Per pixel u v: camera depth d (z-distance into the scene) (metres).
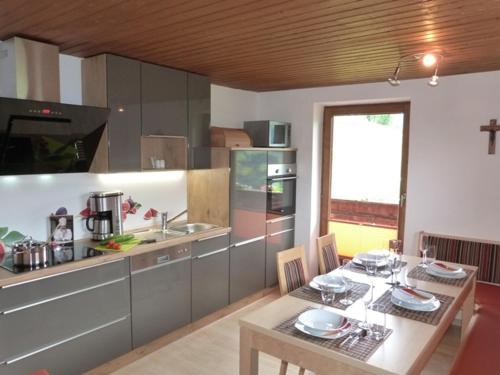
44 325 2.45
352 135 4.59
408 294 2.28
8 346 2.30
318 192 4.80
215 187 3.89
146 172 3.43
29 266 2.46
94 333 2.73
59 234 2.97
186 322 3.46
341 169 4.70
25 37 2.56
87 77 3.06
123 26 2.32
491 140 3.57
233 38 2.54
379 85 4.10
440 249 3.79
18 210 2.80
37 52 2.63
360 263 2.95
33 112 2.49
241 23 2.25
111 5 1.99
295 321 1.98
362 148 4.53
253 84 4.31
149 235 3.43
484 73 3.56
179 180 3.96
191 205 4.08
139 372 2.92
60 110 2.62
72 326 2.59
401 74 3.68
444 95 3.76
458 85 3.69
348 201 4.68
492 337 2.49
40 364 2.45
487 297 3.21
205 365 3.04
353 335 1.84
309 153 4.63
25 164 2.64
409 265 2.97
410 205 4.01
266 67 3.42
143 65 3.16
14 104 2.38
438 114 3.81
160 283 3.18
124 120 3.06
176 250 3.29
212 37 2.54
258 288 4.33
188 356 3.16
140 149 3.19
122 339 2.92
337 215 4.77
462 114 3.69
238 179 3.91
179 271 3.34
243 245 4.06
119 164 3.05
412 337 1.83
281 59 3.13
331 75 3.75
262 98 4.92
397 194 4.33
